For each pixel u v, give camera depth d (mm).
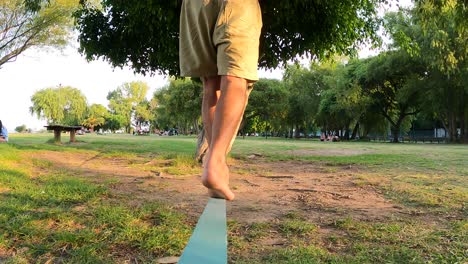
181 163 9367
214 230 1083
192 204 4766
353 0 8156
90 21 9555
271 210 4551
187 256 1028
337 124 57094
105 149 14984
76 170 8125
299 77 52062
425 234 3521
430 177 7555
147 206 4402
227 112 1171
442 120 40594
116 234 3322
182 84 35500
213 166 1148
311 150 17719
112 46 10016
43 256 2871
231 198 1190
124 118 114625
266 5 7602
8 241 3088
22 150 11492
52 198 4715
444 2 7504
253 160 11789
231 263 2748
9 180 5906
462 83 31094
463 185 6473
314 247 3119
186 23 1419
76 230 3447
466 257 2900
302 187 6387
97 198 4848
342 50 9500
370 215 4328
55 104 77438
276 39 9438
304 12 8047
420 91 35812
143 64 10633
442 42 9375
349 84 42719
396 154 14555
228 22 1222
